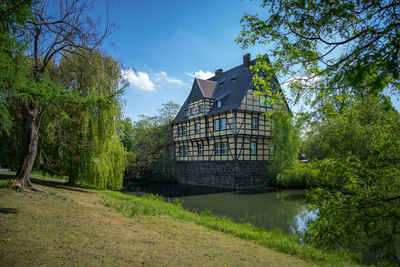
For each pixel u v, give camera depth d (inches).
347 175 207.0
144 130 1411.2
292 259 248.1
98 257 175.2
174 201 644.1
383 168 194.4
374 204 179.6
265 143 1043.3
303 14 147.1
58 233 211.9
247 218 536.7
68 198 394.0
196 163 1167.0
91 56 447.8
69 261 161.2
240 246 274.5
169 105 1454.2
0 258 148.9
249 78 1011.9
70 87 482.3
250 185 983.0
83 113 440.8
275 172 979.9
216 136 1033.5
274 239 323.9
